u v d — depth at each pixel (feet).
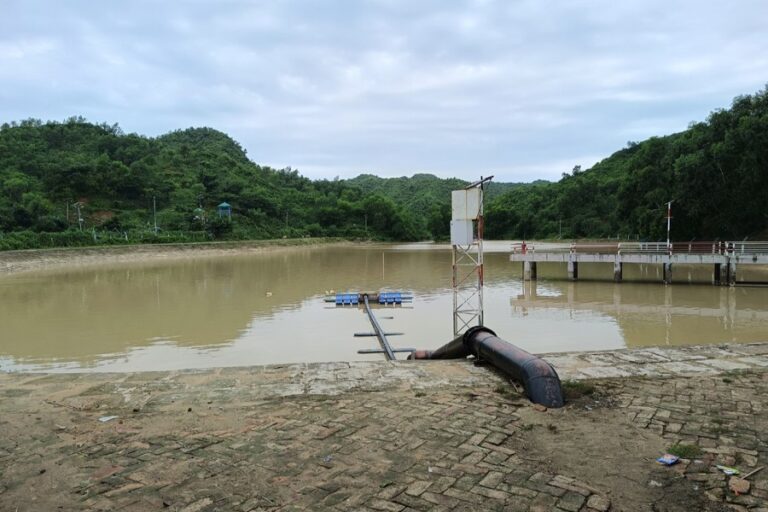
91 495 11.74
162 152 299.79
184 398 19.03
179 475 12.73
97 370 36.70
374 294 68.64
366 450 14.20
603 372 21.97
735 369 22.27
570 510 10.97
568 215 276.62
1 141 240.94
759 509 11.03
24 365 38.06
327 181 412.57
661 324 51.72
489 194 476.95
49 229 153.38
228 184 276.21
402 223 313.32
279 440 14.97
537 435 15.16
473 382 20.89
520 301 67.41
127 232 175.52
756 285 78.13
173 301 67.82
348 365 23.97
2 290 78.79
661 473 12.69
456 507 11.12
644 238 150.82
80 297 71.41
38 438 15.21
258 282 90.07
